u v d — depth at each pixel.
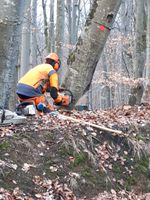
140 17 13.32
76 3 22.02
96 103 38.41
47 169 5.67
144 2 14.03
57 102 7.23
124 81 13.59
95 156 6.23
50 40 19.05
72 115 7.19
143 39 13.27
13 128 6.10
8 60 5.41
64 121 6.62
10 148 5.66
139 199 6.02
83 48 7.38
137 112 8.07
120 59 25.73
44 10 21.17
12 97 10.59
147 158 6.74
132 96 12.66
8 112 6.12
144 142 6.88
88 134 6.45
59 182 5.58
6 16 5.23
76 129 6.43
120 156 6.50
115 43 18.69
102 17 7.26
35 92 6.98
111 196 5.82
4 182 5.20
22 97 7.00
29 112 6.67
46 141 6.03
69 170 5.82
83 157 6.07
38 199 5.21
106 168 6.20
